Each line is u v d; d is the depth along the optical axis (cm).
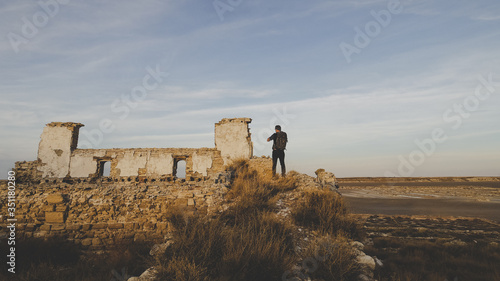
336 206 762
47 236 908
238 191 895
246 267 470
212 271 484
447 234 1338
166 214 902
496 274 685
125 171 1645
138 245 827
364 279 513
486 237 1292
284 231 612
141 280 498
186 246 535
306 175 1123
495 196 3447
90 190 980
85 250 902
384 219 1838
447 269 728
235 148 1667
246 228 613
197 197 938
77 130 1750
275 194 908
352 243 622
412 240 1160
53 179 1616
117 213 938
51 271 681
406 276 590
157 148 1678
